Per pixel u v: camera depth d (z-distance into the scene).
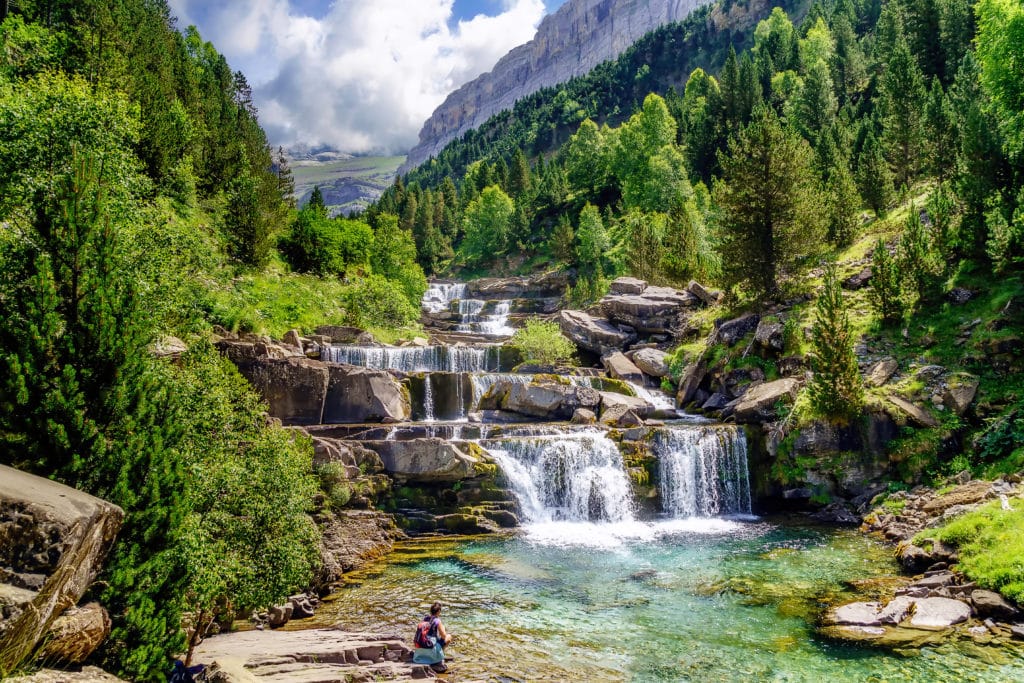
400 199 155.25
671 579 19.94
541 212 116.12
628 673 13.62
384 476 27.06
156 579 9.97
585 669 13.85
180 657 12.70
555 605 17.97
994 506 19.59
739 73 104.62
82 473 9.27
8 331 9.23
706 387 39.78
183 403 15.13
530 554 23.08
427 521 26.38
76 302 10.03
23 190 16.14
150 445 10.10
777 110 104.75
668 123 111.62
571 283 86.62
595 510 28.42
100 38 44.44
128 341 10.23
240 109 86.19
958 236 33.00
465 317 76.62
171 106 55.16
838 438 28.61
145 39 60.88
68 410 9.18
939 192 36.16
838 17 121.75
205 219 50.59
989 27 32.31
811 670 13.48
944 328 30.80
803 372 33.19
